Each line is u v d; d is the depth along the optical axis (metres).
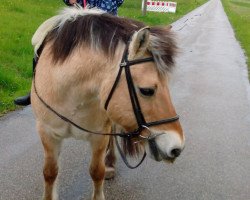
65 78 3.00
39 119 3.43
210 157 5.41
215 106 7.60
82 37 2.93
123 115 2.76
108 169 4.60
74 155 5.17
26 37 10.38
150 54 2.70
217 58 12.48
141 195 4.39
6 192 4.25
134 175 4.80
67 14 3.17
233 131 6.39
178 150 2.74
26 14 13.57
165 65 2.68
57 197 3.98
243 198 4.49
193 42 15.37
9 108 6.51
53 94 3.15
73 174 4.70
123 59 2.72
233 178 4.91
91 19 2.96
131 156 3.63
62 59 3.02
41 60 3.35
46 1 17.30
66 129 3.30
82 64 2.90
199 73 10.18
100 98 2.88
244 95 8.54
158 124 2.73
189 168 5.07
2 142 5.38
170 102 2.76
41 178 4.57
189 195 4.47
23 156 5.04
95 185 3.89
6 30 10.56
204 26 21.58
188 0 46.62
